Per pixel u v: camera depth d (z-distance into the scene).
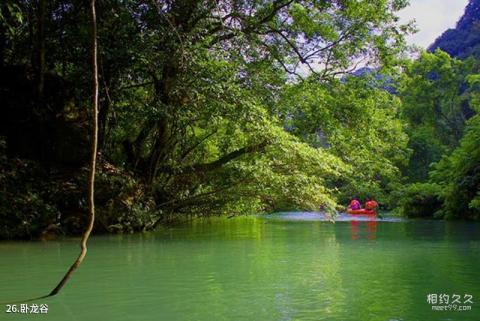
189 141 14.26
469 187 18.41
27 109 11.60
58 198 10.67
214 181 13.19
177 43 10.98
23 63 12.22
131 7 10.98
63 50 11.42
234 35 12.82
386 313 4.10
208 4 12.15
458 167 19.28
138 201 11.91
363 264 6.68
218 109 11.24
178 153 14.29
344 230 12.76
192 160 14.98
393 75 15.09
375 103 15.13
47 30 11.34
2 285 5.18
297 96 14.39
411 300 4.54
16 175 10.45
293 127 14.89
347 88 14.75
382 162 16.17
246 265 6.54
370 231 12.48
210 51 12.48
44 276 5.69
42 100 11.75
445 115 36.72
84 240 4.70
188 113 11.62
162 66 11.18
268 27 13.88
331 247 8.63
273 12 13.30
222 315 4.04
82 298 4.61
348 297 4.66
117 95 11.48
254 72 13.02
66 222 10.53
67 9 11.35
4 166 10.45
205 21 12.47
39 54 11.12
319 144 15.43
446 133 36.16
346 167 13.20
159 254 7.66
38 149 11.46
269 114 13.23
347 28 14.45
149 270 6.12
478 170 18.62
